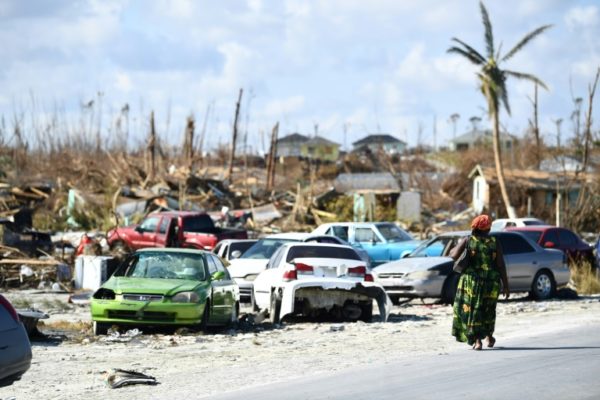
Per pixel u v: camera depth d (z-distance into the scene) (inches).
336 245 1555.1
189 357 1069.8
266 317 1547.7
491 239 1043.9
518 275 1847.9
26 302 1755.7
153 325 1306.6
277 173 7239.2
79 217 3764.8
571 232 2357.3
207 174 5689.0
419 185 5423.2
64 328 1400.1
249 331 1379.2
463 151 7209.6
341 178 6284.5
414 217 4222.4
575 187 4601.4
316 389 798.5
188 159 5413.4
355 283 1434.5
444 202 5064.0
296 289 1421.0
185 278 1360.7
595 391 743.1
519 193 4694.9
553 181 4699.8
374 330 1341.0
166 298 1285.7
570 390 748.6
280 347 1155.9
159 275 1369.3
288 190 5019.7
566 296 1945.1
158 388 844.6
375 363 976.3
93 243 2516.0
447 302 1774.1
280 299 1457.9
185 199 4151.1
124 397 797.9
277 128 5772.6
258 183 5546.3
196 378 904.3
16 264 2191.2
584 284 2135.8
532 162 5497.1
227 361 1030.4
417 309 1706.4
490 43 4291.3
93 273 2114.9
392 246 2361.0
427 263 1755.7
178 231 2728.8
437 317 1546.5
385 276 1761.8
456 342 1167.6
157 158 5708.7
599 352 1002.7
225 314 1406.3
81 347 1171.3
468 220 4084.6
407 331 1322.6
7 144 5836.6
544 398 715.4
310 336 1284.4
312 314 1486.2
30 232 2524.6
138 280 1327.5
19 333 718.5
